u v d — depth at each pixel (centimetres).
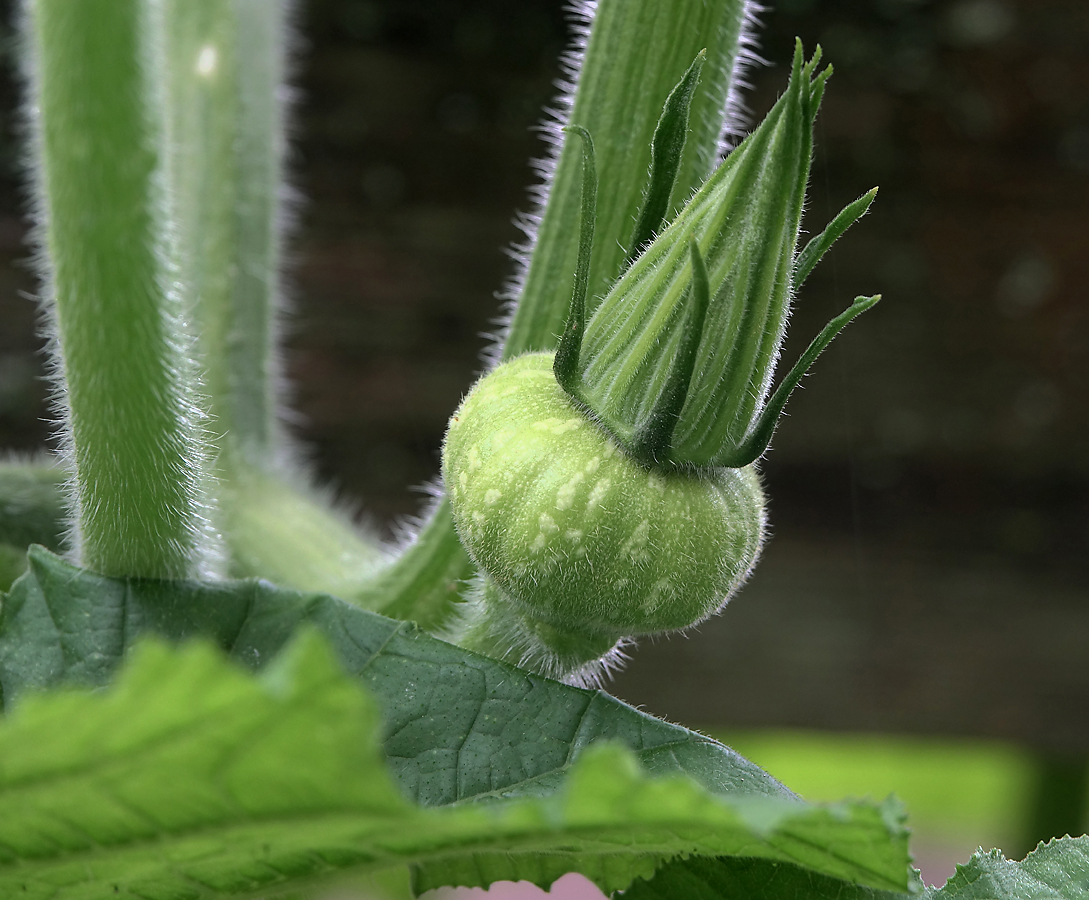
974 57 47
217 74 37
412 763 30
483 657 30
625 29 31
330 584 35
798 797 29
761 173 28
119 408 29
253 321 38
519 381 29
